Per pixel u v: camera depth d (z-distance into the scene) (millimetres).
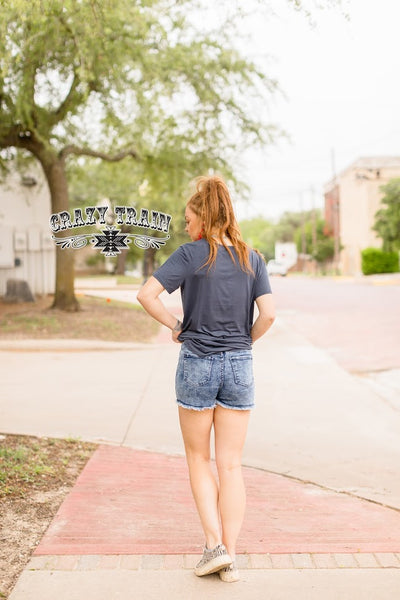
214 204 3141
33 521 3824
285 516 4047
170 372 9586
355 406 7332
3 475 4469
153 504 4184
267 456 5457
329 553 3410
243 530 3781
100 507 4098
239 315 3141
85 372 9562
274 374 9375
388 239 46094
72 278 16844
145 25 10258
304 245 71438
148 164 17797
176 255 3119
